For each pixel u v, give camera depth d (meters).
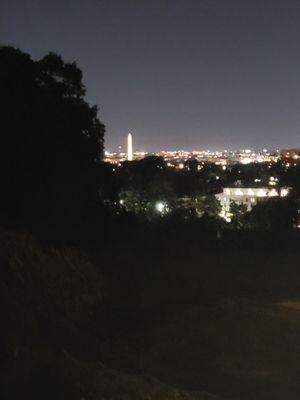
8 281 11.95
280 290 17.61
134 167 68.38
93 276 15.45
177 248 23.89
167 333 12.22
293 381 10.07
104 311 13.76
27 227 19.52
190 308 14.16
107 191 29.59
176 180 75.44
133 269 18.09
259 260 22.41
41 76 26.38
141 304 14.66
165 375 9.92
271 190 77.38
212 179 95.94
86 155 27.23
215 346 11.68
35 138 23.58
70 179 24.98
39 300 12.14
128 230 27.20
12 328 10.10
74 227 24.03
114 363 10.09
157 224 30.47
